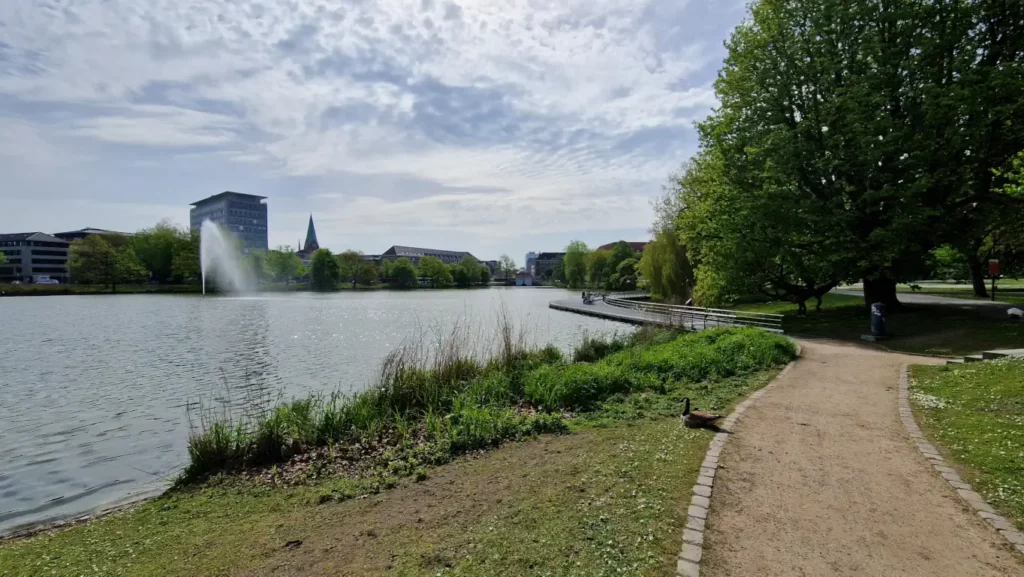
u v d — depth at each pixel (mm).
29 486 8062
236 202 147375
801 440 6879
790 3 22531
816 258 21453
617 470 6008
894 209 19016
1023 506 4844
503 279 186375
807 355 14492
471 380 11500
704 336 16703
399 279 136625
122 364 19516
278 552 4730
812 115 21812
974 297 33250
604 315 40031
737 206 22625
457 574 4000
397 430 8781
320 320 38750
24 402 13609
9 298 75250
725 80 24500
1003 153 18938
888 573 3855
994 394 8453
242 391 14836
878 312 17594
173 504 6438
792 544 4242
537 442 7723
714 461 6059
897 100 20078
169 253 101250
